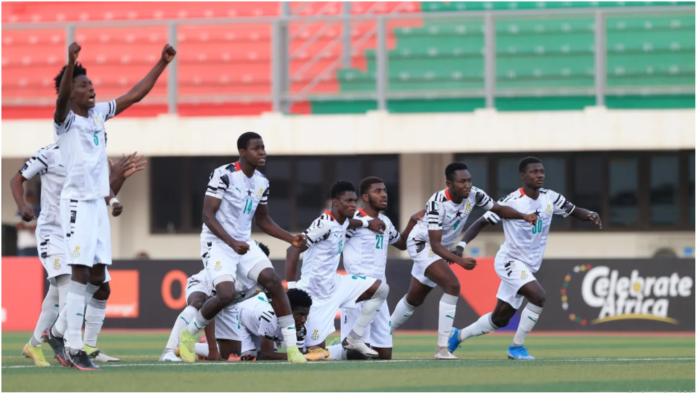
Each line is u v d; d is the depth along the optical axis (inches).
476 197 1047.6
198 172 2431.1
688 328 1673.2
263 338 997.8
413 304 1133.1
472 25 2356.1
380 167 2372.0
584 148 2064.5
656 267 1688.0
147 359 995.3
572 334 1672.0
